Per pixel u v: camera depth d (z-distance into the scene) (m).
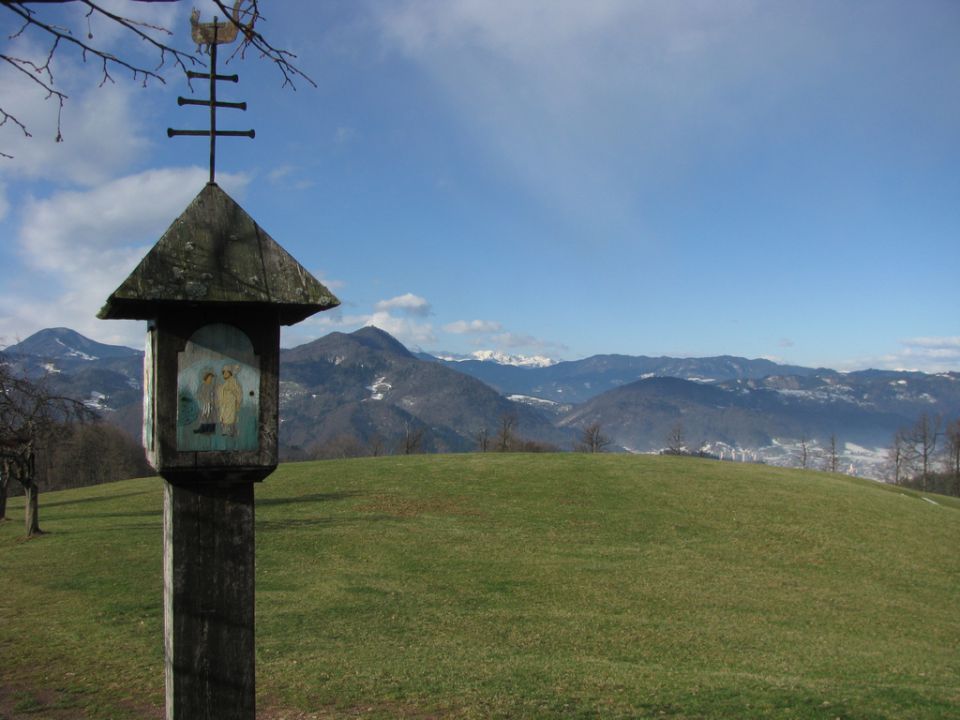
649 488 46.03
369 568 27.75
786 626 22.19
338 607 21.80
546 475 49.81
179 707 5.12
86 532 33.09
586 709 11.94
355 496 43.56
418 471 51.88
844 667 17.14
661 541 34.97
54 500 47.69
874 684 14.88
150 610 20.00
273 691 13.17
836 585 28.73
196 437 5.19
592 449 105.69
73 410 32.34
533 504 41.88
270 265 5.27
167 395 5.16
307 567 27.55
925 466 93.50
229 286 5.08
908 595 27.88
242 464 5.24
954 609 26.14
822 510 41.31
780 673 16.23
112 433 74.06
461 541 33.31
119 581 23.53
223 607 5.24
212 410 5.23
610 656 17.55
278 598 22.72
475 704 12.26
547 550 32.41
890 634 22.06
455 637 18.84
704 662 17.23
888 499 45.81
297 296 5.20
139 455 79.56
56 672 14.54
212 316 5.24
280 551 30.25
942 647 20.86
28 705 12.64
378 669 14.80
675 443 117.38
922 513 42.44
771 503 42.62
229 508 5.29
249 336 5.30
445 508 40.66
